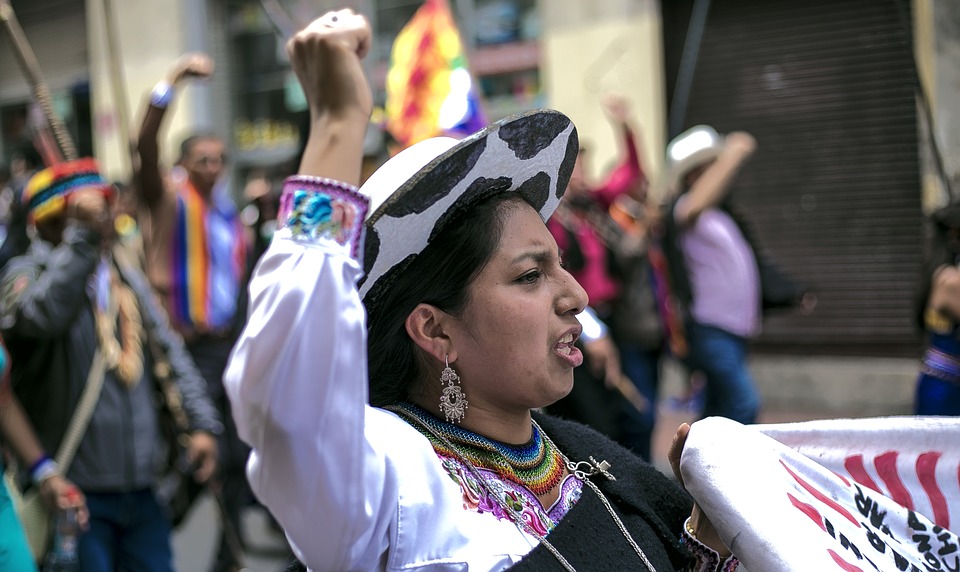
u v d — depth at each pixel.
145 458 3.52
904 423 1.76
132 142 4.88
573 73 8.37
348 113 1.34
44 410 3.40
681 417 7.94
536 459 1.60
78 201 3.41
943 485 1.74
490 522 1.46
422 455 1.41
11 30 3.58
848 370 7.69
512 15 8.79
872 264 7.60
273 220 5.04
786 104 7.79
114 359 3.48
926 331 4.07
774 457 1.56
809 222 7.78
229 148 10.69
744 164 7.95
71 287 3.31
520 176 1.56
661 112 8.08
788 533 1.44
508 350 1.50
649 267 5.75
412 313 1.53
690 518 1.70
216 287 5.60
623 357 5.70
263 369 1.20
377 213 1.41
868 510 1.65
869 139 7.51
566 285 1.56
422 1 9.18
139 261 5.09
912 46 3.72
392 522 1.34
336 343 1.21
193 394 3.75
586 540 1.50
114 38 4.43
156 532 3.60
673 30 8.11
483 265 1.51
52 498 3.16
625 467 1.74
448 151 1.42
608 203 6.44
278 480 1.22
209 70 4.82
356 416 1.23
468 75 5.68
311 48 1.36
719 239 5.59
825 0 7.57
